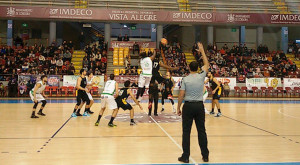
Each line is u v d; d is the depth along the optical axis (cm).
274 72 2284
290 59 2644
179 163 433
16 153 485
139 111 1164
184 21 2430
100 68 2178
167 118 945
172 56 2394
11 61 2181
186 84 449
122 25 3275
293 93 2216
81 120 888
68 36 3117
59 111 1128
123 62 2417
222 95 2155
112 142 575
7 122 838
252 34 3195
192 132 693
